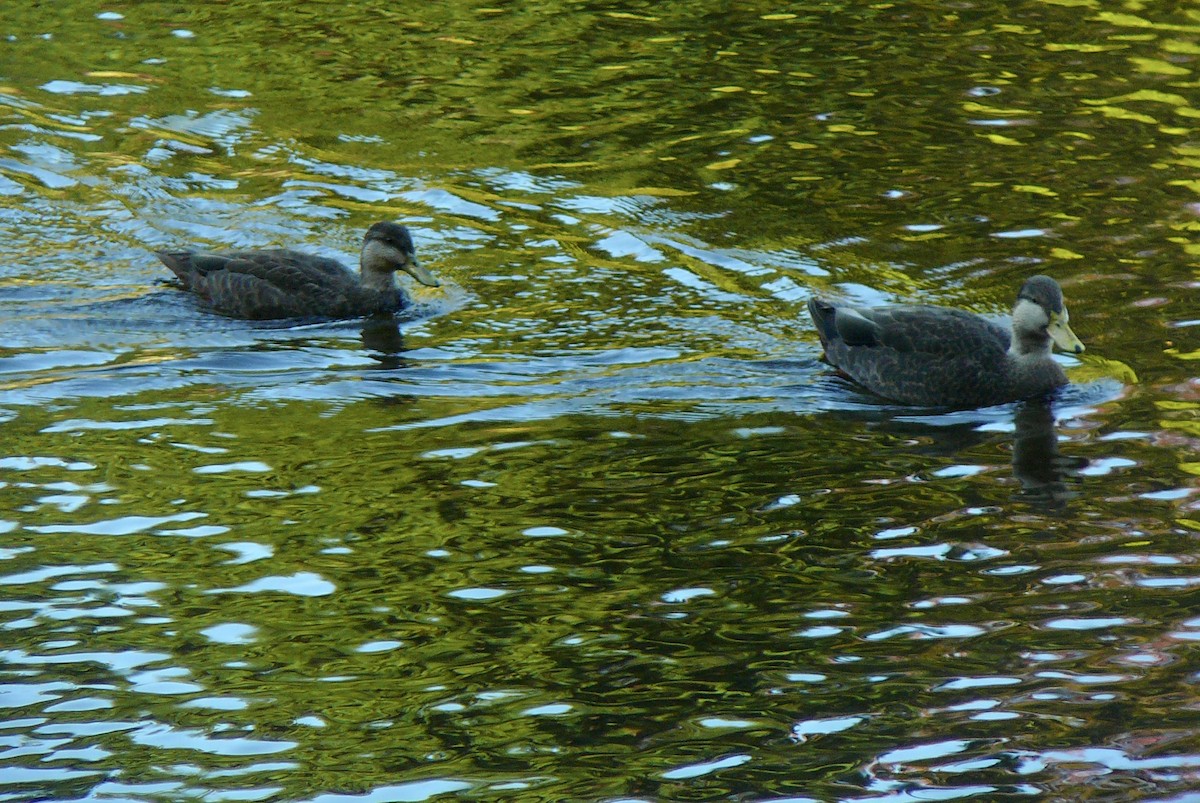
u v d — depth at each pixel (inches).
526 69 1028.5
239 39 1080.2
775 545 497.4
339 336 690.2
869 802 371.6
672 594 469.1
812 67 1024.2
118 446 572.1
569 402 615.2
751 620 454.0
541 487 540.1
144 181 847.7
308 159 884.0
